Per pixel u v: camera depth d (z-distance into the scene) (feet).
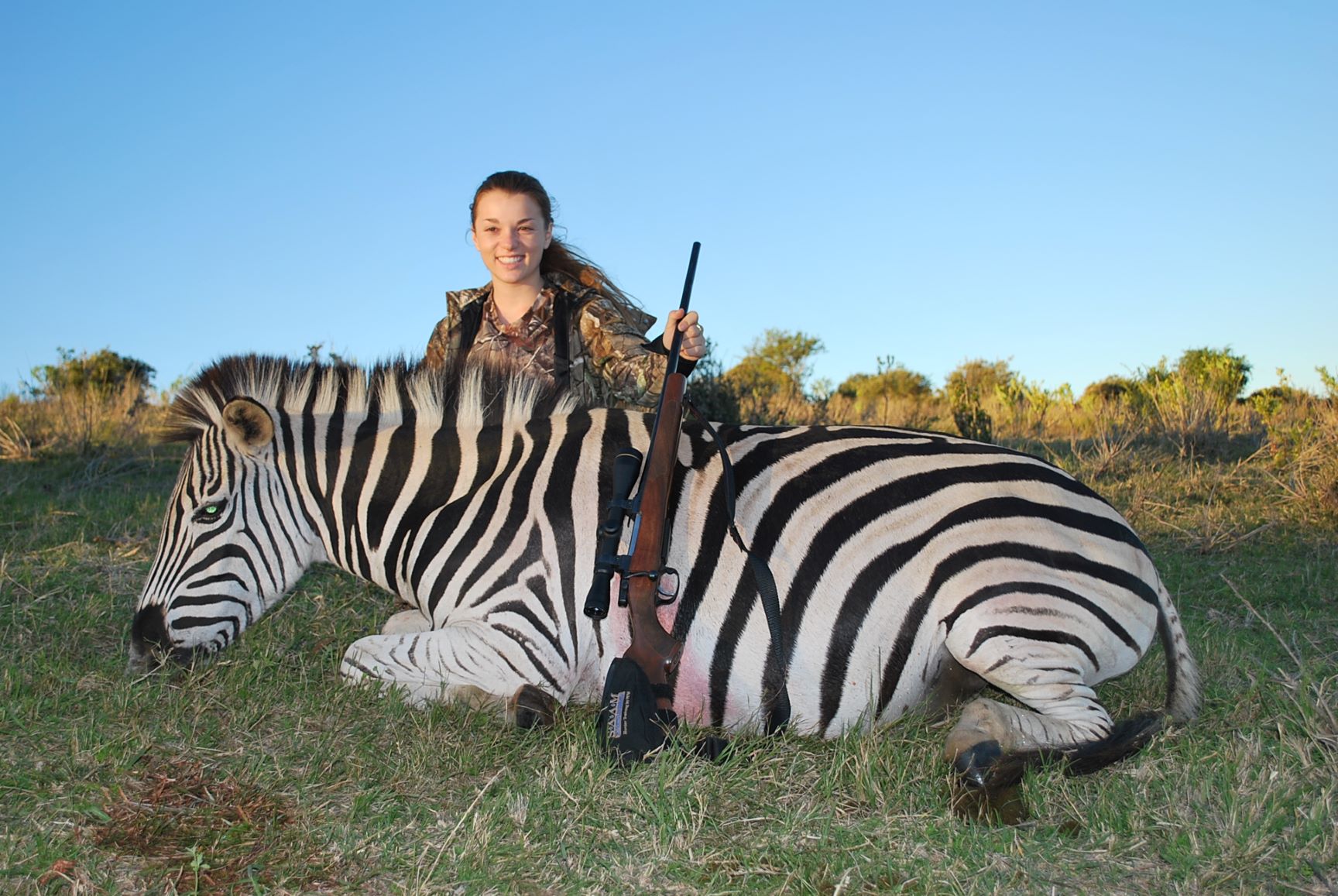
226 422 11.12
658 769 9.12
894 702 10.07
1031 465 10.50
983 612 9.66
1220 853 8.07
